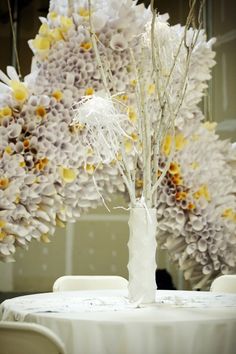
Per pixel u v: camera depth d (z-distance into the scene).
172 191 2.97
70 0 2.80
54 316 1.61
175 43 1.99
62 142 2.71
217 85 3.92
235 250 3.09
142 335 1.54
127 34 2.79
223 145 3.15
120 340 1.54
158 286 3.82
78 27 2.76
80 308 1.77
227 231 3.08
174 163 2.94
